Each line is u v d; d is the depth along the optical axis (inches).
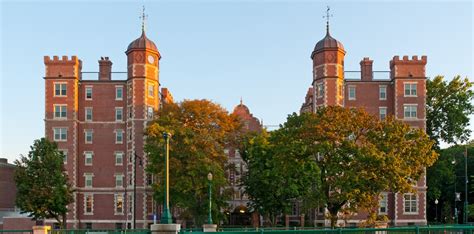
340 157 1769.2
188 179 2315.5
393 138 1758.1
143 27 3078.2
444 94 3275.1
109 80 3093.0
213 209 2397.9
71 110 3004.4
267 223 2935.5
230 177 3523.6
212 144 2484.0
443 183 3376.0
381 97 3036.4
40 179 2420.0
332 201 1803.6
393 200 2908.5
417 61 2997.0
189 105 2600.9
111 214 2997.0
